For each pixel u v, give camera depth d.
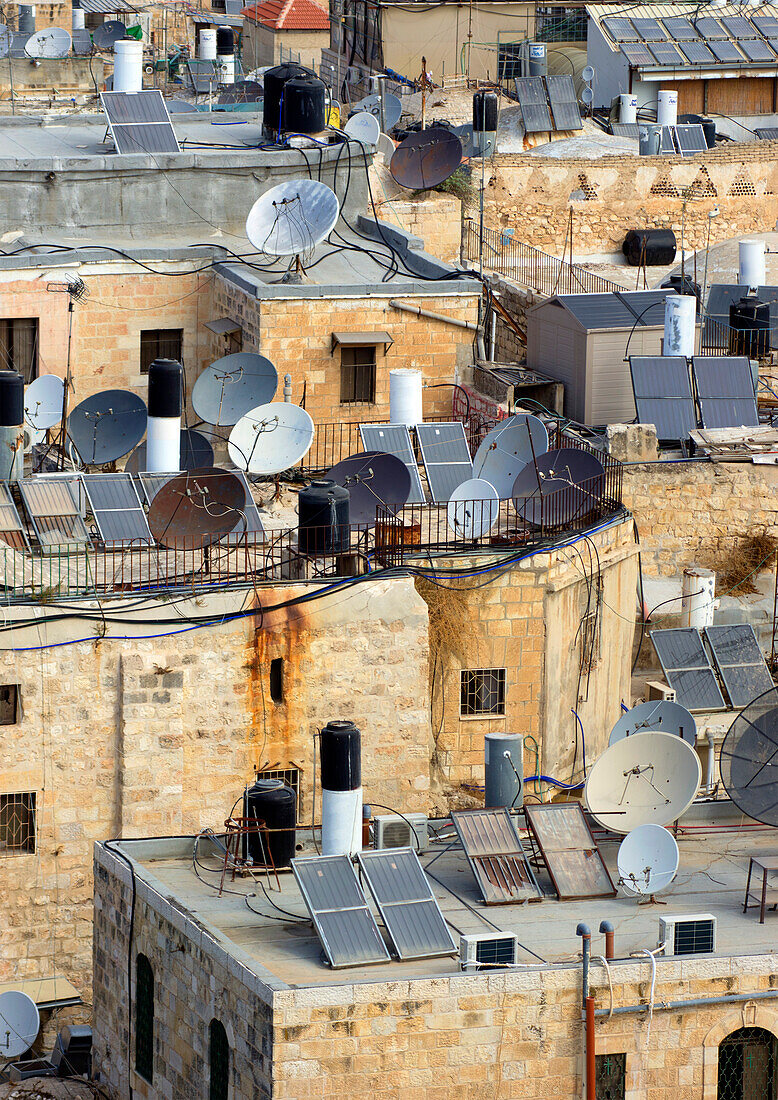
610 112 185.25
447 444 102.25
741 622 111.69
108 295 112.88
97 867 77.31
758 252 136.88
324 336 110.88
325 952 67.56
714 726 99.94
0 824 85.31
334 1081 64.25
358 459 95.12
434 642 91.88
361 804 76.19
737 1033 67.38
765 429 114.56
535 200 162.88
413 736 90.50
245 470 97.44
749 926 71.12
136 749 85.50
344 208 123.38
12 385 95.75
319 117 126.00
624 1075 66.69
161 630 85.50
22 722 84.38
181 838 77.56
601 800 76.81
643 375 115.56
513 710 94.44
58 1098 76.69
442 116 185.88
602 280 148.25
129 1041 74.81
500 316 133.25
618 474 104.88
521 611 93.62
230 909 72.19
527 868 73.94
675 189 165.38
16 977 86.12
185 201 119.12
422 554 92.19
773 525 113.00
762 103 198.75
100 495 93.50
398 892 69.69
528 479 96.12
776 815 75.25
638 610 108.75
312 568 89.50
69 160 116.38
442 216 144.50
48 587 85.06
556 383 120.19
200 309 114.88
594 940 69.88
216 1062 68.12
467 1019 65.06
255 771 87.94
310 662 88.25
